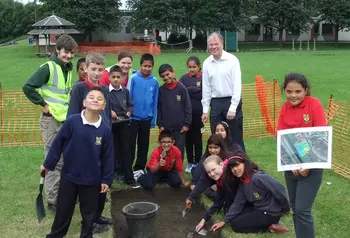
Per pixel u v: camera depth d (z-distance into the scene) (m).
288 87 3.71
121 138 5.89
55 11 41.69
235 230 4.62
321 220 4.86
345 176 6.28
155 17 42.69
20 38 70.00
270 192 4.52
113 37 48.53
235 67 5.82
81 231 4.21
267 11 44.53
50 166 4.04
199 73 6.71
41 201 4.42
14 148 7.93
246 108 10.44
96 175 4.06
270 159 7.23
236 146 5.53
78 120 3.98
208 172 4.76
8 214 5.03
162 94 6.29
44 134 4.93
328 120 8.09
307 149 3.60
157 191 5.97
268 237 4.48
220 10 41.78
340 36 52.75
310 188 3.69
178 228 4.84
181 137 6.30
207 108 6.06
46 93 4.86
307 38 52.69
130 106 5.95
